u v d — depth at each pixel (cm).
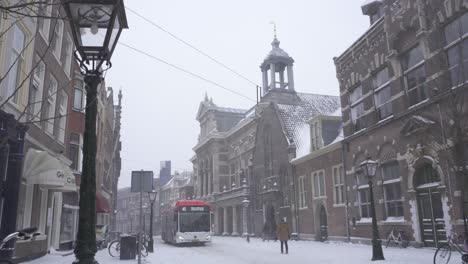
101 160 3384
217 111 5809
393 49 2030
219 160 5453
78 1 436
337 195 2680
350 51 2523
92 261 421
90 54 474
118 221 11012
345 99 2600
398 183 2022
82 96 2331
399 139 1972
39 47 1477
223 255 1936
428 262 1297
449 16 1658
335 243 2461
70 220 2356
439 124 1628
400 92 1977
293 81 4400
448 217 1623
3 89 1103
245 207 4344
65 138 1984
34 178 1377
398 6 1994
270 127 3859
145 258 1800
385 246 1998
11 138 1116
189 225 2959
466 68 1559
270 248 2322
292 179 3331
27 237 391
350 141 2484
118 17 485
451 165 1066
